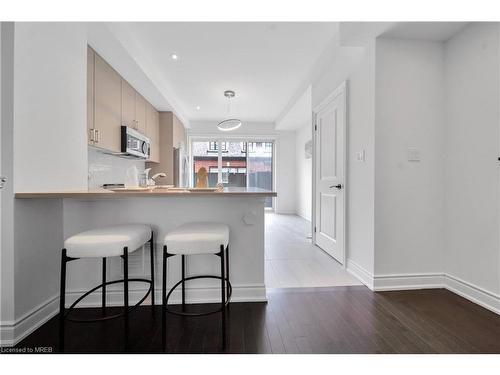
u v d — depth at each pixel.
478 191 1.92
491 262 1.83
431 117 2.21
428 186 2.22
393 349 1.38
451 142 2.15
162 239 1.89
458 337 1.49
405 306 1.87
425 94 2.20
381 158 2.17
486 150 1.85
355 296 2.05
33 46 1.55
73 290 1.83
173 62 3.36
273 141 7.18
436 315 1.74
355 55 2.49
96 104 2.59
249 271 1.95
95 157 3.04
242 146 7.09
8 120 1.41
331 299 1.99
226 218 1.93
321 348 1.39
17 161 1.44
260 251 1.95
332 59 2.90
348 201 2.67
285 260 2.98
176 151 5.29
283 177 7.06
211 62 3.38
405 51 2.17
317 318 1.70
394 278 2.19
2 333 1.41
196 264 1.92
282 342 1.44
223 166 7.05
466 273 2.03
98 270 1.85
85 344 1.43
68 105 1.90
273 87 4.32
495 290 1.80
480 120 1.89
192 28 2.60
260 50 3.07
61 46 1.82
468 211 2.00
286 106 5.33
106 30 2.21
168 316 1.73
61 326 1.35
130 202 1.87
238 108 5.61
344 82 2.68
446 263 2.21
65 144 1.87
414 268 2.21
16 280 1.44
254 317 1.71
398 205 2.19
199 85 4.20
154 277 1.90
